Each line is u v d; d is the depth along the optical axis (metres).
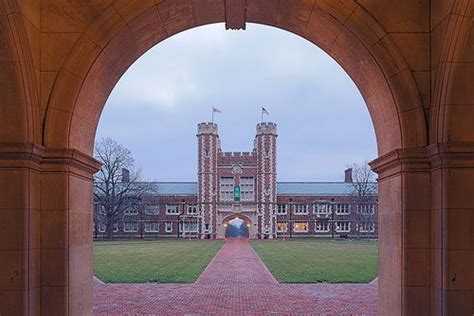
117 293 15.85
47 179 6.86
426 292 6.87
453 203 6.52
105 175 70.25
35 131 6.75
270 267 24.14
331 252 36.41
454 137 6.61
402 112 7.02
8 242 6.45
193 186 88.69
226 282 18.48
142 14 7.13
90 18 7.03
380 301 8.22
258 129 80.38
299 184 89.25
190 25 8.41
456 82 6.54
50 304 6.79
